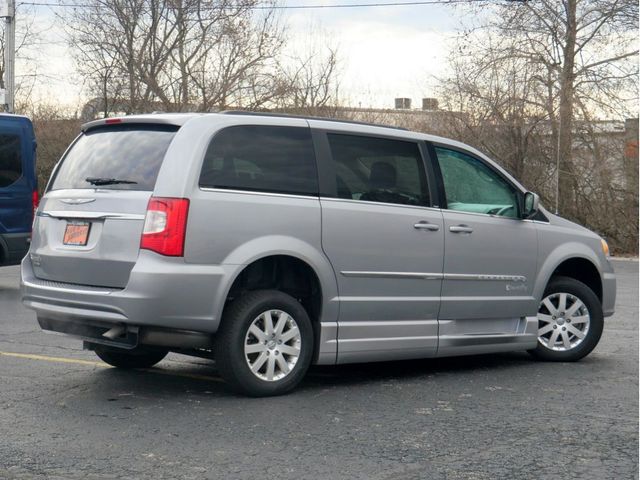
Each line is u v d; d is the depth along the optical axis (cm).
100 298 628
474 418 609
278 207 661
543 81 2719
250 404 640
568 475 486
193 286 620
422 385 721
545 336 841
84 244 659
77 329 661
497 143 2788
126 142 676
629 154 2605
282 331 668
